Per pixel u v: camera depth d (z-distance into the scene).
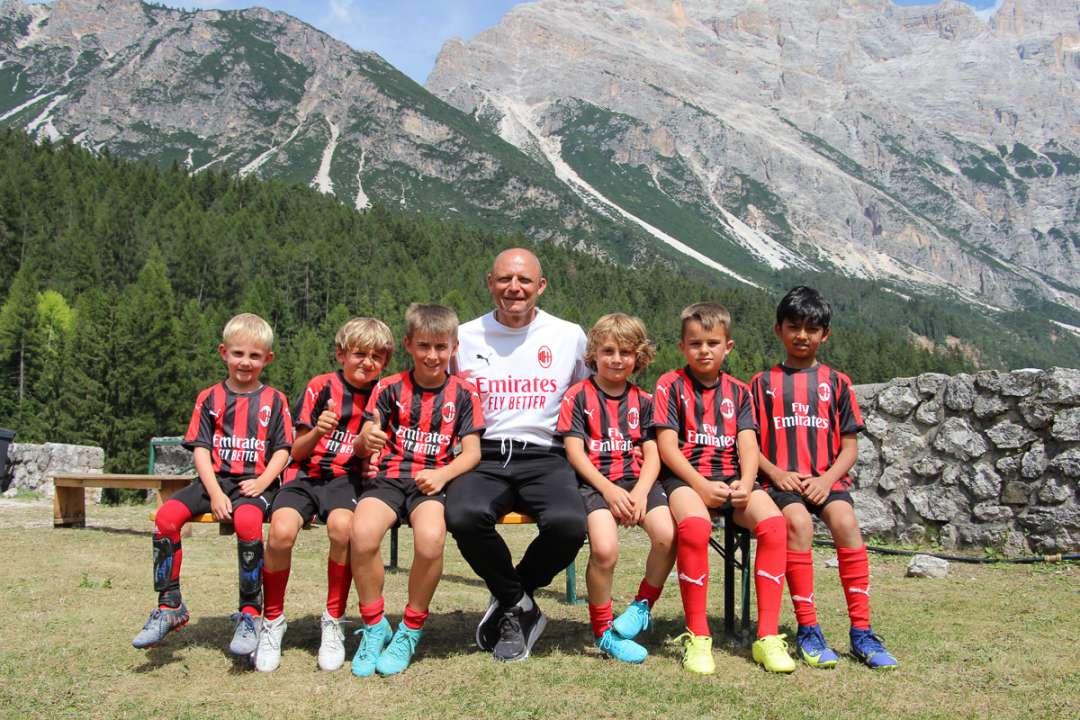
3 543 6.96
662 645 4.04
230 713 2.98
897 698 3.20
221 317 62.25
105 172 96.69
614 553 3.71
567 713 2.98
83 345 44.28
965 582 5.89
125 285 71.06
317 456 3.97
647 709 3.03
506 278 4.16
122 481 7.99
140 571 5.75
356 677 3.46
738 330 118.50
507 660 3.67
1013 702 3.15
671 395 4.01
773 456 4.08
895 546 7.43
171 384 42.78
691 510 3.71
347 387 4.05
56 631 4.09
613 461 4.01
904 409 7.63
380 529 3.57
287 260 84.50
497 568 3.72
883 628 4.39
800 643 3.77
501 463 4.02
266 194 114.19
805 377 4.12
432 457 3.87
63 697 3.14
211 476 3.86
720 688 3.29
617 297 117.44
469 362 4.26
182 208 90.75
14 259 70.62
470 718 2.93
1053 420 6.80
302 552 7.01
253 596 3.64
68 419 40.81
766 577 3.71
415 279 89.94
